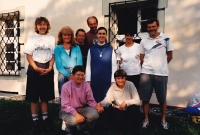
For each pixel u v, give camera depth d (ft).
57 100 17.16
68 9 17.44
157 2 14.37
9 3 19.94
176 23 13.80
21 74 19.62
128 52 11.39
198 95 12.98
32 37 10.48
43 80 10.57
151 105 14.85
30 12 19.08
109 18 15.71
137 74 11.30
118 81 9.90
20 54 19.63
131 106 10.04
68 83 9.53
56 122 11.53
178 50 13.88
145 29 15.28
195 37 13.37
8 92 20.38
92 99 9.80
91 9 16.44
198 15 13.19
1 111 13.88
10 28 20.62
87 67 11.00
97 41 12.03
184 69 13.79
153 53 10.41
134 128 10.41
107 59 10.77
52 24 18.28
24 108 14.53
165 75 10.41
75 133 9.91
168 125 10.88
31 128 10.85
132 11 15.75
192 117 11.59
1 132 10.36
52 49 10.78
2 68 20.84
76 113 9.12
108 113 10.56
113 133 10.06
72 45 10.57
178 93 14.06
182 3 13.53
